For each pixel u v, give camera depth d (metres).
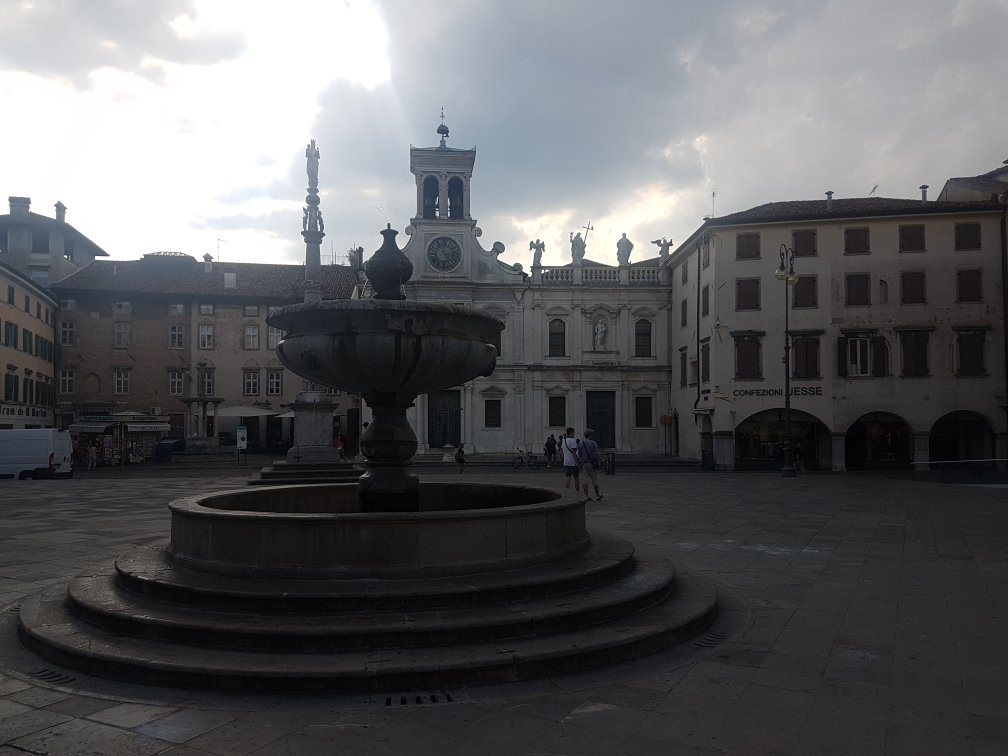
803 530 15.09
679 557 11.93
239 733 5.12
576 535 8.66
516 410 50.19
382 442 9.24
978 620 8.12
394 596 6.69
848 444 41.06
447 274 50.09
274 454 54.06
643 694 5.88
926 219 38.75
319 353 8.49
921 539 13.89
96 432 45.41
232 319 57.00
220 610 6.75
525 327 50.69
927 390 38.47
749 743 5.02
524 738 5.08
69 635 6.72
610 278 51.59
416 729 5.20
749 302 40.09
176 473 36.78
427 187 51.44
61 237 57.38
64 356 54.78
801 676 6.32
